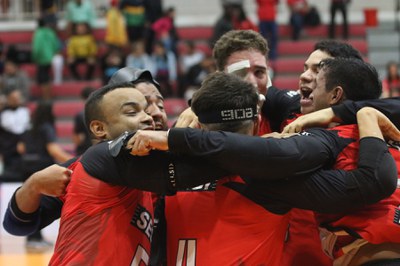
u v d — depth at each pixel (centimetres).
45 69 1536
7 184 1003
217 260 301
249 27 1370
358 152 303
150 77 355
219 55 379
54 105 1524
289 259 346
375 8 1808
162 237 327
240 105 295
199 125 315
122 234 298
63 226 303
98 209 296
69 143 1452
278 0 1555
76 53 1585
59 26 1758
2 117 1141
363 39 1664
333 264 329
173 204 321
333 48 366
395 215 303
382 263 307
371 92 327
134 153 286
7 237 998
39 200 331
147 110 345
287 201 294
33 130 884
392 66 1316
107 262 294
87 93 1008
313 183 288
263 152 280
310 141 293
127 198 301
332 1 1603
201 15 1861
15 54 1520
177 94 1517
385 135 312
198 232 308
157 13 1591
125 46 1564
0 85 1509
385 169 287
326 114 313
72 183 305
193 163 288
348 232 308
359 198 286
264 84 376
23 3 1841
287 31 1700
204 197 312
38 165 880
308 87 361
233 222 301
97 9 1841
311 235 352
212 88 297
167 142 283
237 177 304
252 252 299
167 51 1528
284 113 380
